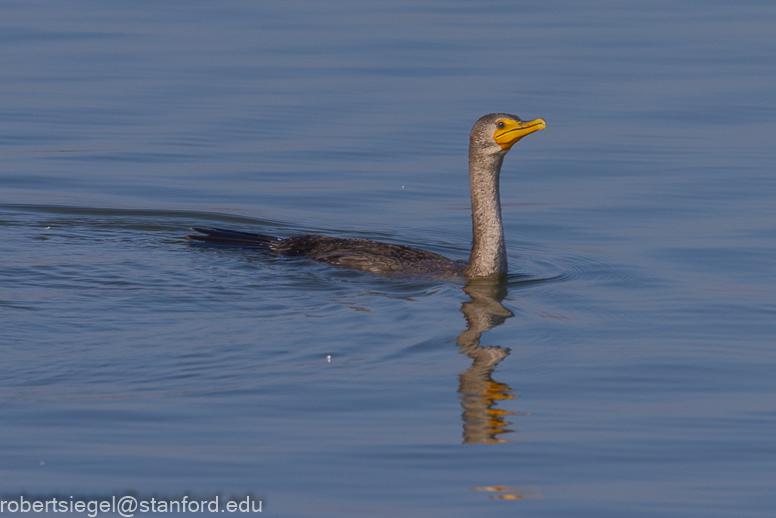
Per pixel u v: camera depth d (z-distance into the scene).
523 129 13.28
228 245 15.64
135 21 30.17
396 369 10.50
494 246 13.95
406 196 18.75
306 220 17.58
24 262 14.22
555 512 7.64
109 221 17.08
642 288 13.66
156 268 14.13
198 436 8.80
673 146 20.86
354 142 21.17
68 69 25.47
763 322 12.21
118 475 8.07
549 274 14.39
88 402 9.45
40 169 19.44
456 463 8.41
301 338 11.32
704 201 17.88
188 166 19.91
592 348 11.29
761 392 10.04
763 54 27.06
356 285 13.51
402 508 7.66
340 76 25.22
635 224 16.89
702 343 11.48
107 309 12.16
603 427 9.17
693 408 9.65
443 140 21.31
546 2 33.41
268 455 8.47
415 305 12.64
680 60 26.70
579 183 19.12
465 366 10.62
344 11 31.77
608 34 29.23
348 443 8.73
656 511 7.68
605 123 22.20
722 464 8.48
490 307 12.69
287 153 20.61
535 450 8.69
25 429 8.84
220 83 24.64
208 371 10.30
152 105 23.09
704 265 14.70
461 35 29.02
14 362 10.37
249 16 30.92
